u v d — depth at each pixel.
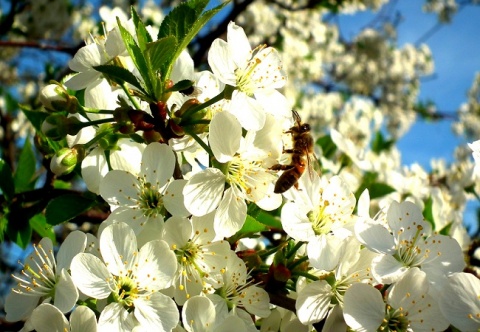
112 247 0.12
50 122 0.14
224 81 0.14
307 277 0.13
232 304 0.13
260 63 0.15
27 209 0.18
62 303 0.12
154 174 0.14
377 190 0.21
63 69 0.36
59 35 0.50
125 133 0.14
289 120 0.15
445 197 0.26
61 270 0.13
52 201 0.15
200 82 0.15
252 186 0.14
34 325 0.12
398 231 0.14
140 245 0.13
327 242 0.14
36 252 0.13
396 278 0.13
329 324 0.13
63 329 0.12
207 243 0.13
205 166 0.15
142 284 0.12
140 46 0.13
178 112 0.14
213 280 0.13
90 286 0.12
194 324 0.12
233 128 0.13
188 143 0.14
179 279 0.13
